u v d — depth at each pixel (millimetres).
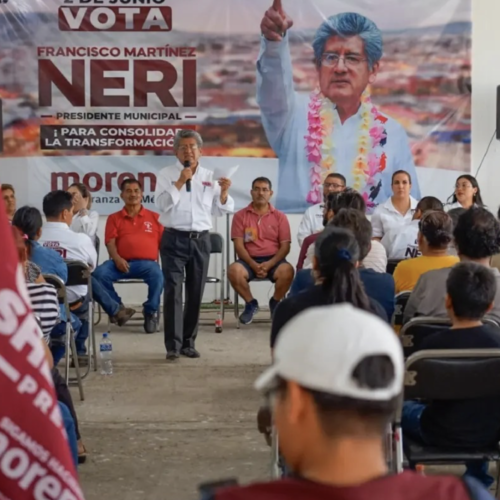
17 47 7574
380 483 1053
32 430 1276
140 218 6902
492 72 7758
